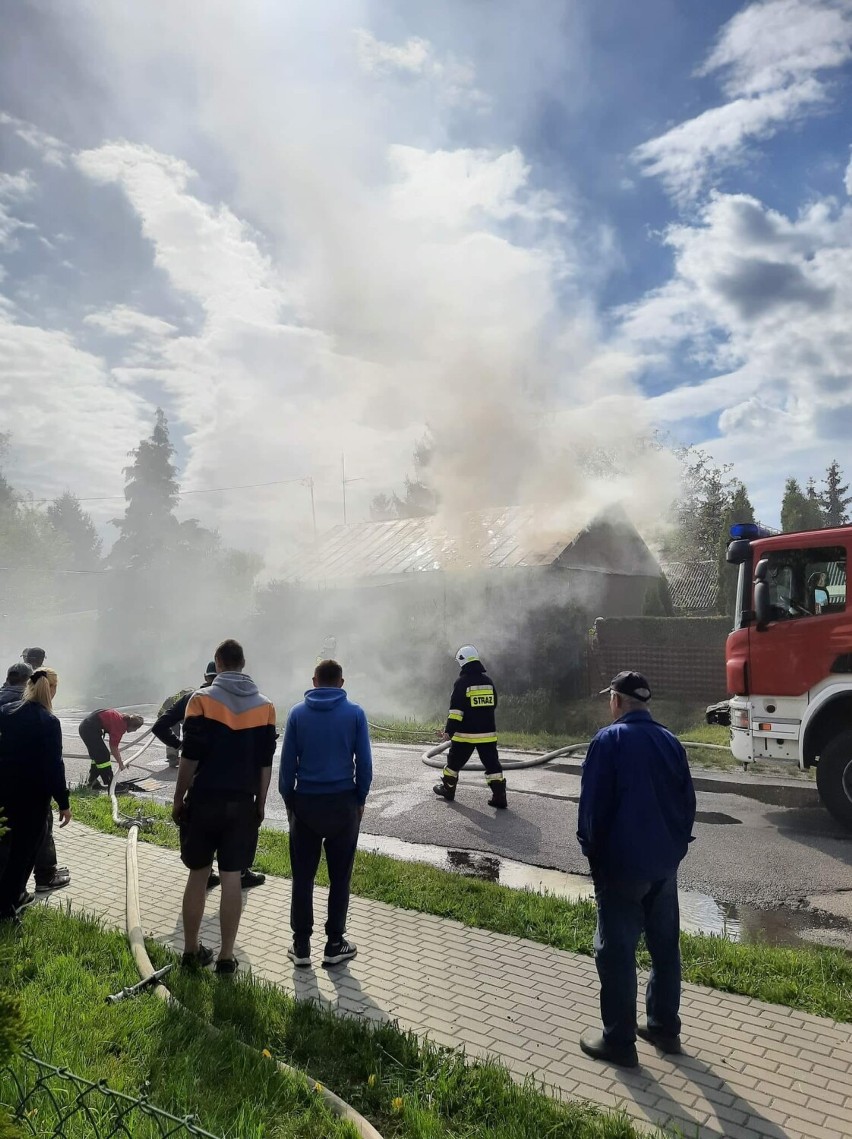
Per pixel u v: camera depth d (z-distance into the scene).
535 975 4.25
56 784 4.93
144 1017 3.46
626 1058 3.36
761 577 7.73
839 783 7.35
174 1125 2.65
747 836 7.22
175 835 7.04
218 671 4.66
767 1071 3.31
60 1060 3.02
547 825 7.65
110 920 4.98
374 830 7.65
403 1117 2.97
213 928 4.93
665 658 16.17
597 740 3.58
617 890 3.43
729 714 8.89
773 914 5.39
